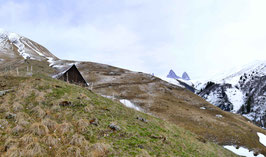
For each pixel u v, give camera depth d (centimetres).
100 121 1125
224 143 3547
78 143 798
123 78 9588
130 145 899
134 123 1345
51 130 894
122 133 1029
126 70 12719
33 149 692
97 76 9494
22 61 8975
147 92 7344
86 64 13100
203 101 7788
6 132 816
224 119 5522
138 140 995
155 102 5844
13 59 10956
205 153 1452
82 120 1017
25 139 752
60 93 1491
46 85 1599
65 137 841
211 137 3672
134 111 1897
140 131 1182
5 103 1108
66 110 1170
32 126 859
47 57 15800
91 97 1722
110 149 792
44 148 730
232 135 3950
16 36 17750
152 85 8756
